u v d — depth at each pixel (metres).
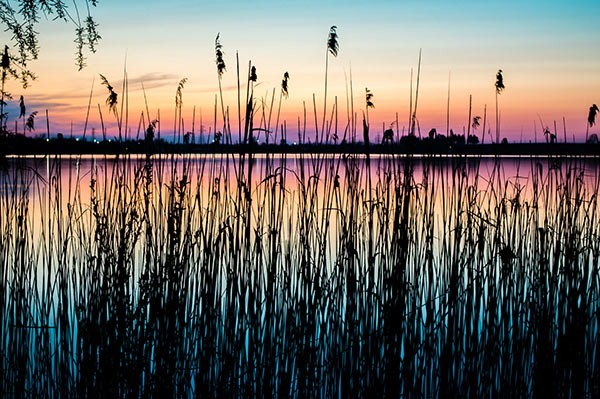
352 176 4.11
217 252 3.88
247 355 3.98
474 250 4.18
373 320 3.95
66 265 3.99
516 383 4.07
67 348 3.90
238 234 3.94
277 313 3.92
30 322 4.00
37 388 3.94
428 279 4.16
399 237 3.98
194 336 3.90
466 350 3.99
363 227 4.28
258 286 3.91
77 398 3.82
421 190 4.37
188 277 3.92
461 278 4.05
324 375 3.93
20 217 4.07
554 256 4.25
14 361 3.92
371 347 3.90
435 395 3.98
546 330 4.11
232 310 3.88
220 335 3.86
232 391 3.81
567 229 4.51
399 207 4.00
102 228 4.04
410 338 3.95
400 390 3.92
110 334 3.80
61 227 4.19
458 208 4.15
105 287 3.84
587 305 4.29
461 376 3.98
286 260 4.00
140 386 3.81
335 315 3.95
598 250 4.50
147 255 3.98
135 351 3.79
